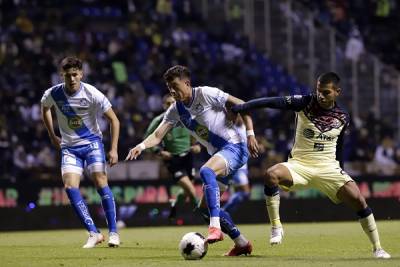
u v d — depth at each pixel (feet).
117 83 255.09
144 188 197.67
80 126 112.37
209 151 96.78
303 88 284.41
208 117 94.32
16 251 106.93
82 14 289.94
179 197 161.58
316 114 92.22
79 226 193.67
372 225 91.09
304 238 128.98
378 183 212.02
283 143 245.04
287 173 92.17
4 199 192.44
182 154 153.58
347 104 280.10
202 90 94.22
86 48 264.72
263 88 277.03
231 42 290.56
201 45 284.61
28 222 191.52
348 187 91.61
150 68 264.52
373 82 284.61
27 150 224.33
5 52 251.80
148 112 245.45
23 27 262.06
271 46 293.64
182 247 87.97
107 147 222.48
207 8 302.86
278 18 296.92
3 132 221.87
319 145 92.53
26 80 245.86
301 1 306.14
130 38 273.75
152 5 297.12
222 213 93.25
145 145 96.48
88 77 253.03
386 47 307.78
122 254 99.76
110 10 294.66
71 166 112.06
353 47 289.12
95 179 113.39
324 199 204.13
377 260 85.35
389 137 257.34
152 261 87.20
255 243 118.42
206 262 84.02
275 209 92.89
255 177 204.03
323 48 290.56
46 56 253.44
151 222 196.54
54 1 289.33
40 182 195.00
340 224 185.57
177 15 298.76
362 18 310.45
